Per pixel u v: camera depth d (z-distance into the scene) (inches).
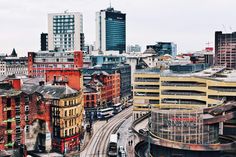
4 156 4185.5
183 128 5167.3
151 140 5177.2
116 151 5393.7
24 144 4795.8
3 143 4662.9
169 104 6988.2
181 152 5182.1
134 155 4901.6
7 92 4980.3
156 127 5329.7
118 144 6053.2
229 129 6136.8
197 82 6825.8
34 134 5280.5
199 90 6771.7
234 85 6456.7
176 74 7308.1
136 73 7573.8
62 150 5428.2
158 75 7480.3
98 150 5684.1
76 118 5728.3
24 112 5078.7
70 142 5575.8
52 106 5482.3
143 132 5580.7
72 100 5615.2
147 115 6845.5
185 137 5162.4
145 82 7554.1
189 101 6879.9
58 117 5433.1
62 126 5433.1
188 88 6860.2
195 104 6820.9
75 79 6432.1
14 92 5017.2
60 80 6461.6
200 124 5177.2
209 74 7593.5
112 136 5757.9
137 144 5172.2
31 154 4987.7
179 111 5187.0
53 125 5502.0
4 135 4781.0
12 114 4877.0
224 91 6525.6
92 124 7721.5
